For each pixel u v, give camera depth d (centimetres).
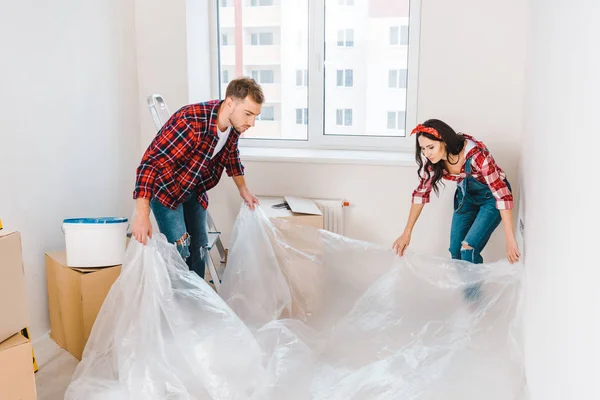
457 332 252
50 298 285
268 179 362
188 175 260
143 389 220
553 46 201
